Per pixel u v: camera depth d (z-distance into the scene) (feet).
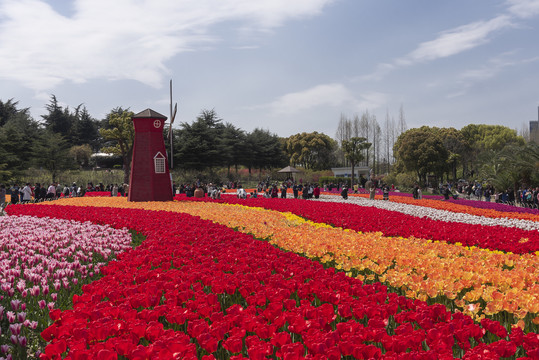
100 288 19.39
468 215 68.28
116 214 54.49
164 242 32.78
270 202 85.20
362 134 326.03
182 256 27.48
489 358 11.95
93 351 12.44
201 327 14.05
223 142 234.79
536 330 16.80
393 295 18.10
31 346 15.98
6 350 14.76
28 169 191.93
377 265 24.86
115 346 12.59
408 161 240.94
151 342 14.90
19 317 16.90
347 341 12.64
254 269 24.56
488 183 135.23
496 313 17.56
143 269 23.16
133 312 15.53
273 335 13.34
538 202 92.48
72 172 203.62
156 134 95.76
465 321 15.07
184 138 216.95
